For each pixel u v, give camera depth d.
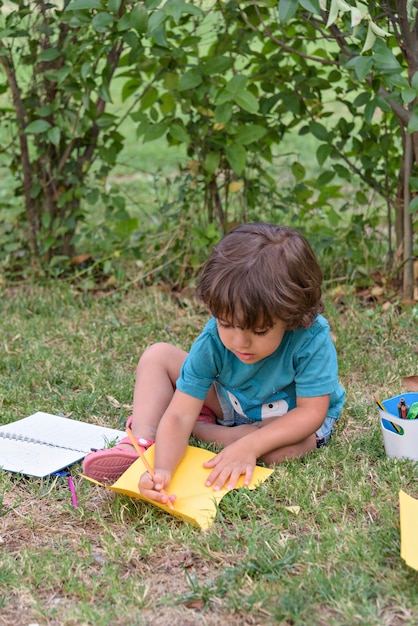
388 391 3.35
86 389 3.44
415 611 1.99
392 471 2.60
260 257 2.44
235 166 4.25
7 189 6.50
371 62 3.40
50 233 4.82
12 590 2.13
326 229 4.57
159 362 2.93
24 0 4.43
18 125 4.75
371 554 2.19
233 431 2.83
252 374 2.71
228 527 2.40
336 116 7.65
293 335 2.65
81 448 2.88
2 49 4.42
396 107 3.97
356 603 2.02
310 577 2.10
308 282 2.50
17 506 2.54
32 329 4.05
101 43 4.20
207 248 4.59
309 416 2.67
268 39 4.40
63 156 4.69
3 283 4.68
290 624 1.98
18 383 3.48
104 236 4.80
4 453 2.83
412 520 2.26
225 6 4.09
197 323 4.12
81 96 4.36
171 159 7.61
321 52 4.33
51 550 2.30
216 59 4.12
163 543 2.30
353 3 3.51
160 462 2.58
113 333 4.00
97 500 2.58
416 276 4.32
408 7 3.62
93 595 2.11
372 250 4.65
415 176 4.13
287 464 2.68
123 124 8.95
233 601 2.04
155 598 2.10
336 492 2.53
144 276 4.60
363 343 3.85
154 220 5.54
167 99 4.53
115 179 7.00
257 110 4.12
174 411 2.68
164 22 3.98
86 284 4.57
